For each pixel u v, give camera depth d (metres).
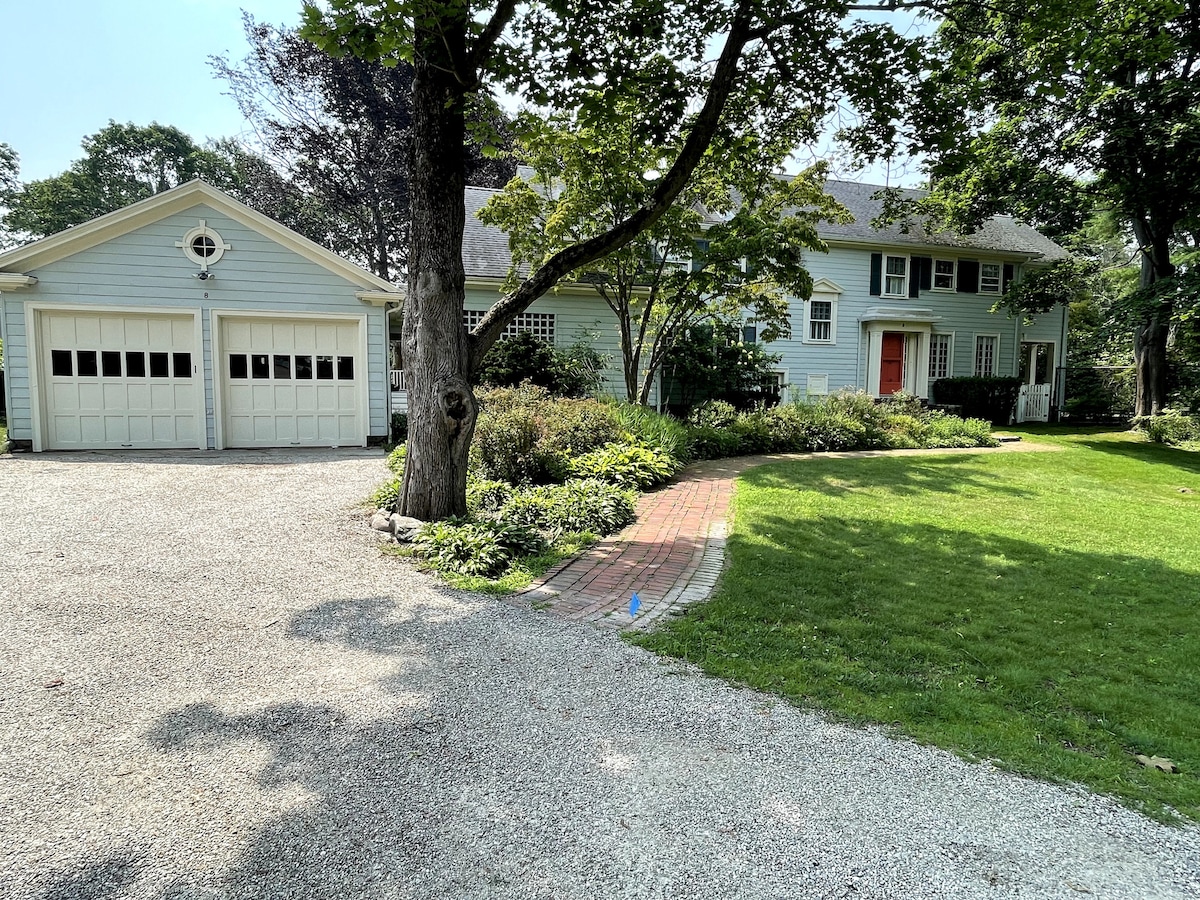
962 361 20.47
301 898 1.80
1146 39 7.55
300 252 11.52
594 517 6.25
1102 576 5.20
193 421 11.29
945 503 8.00
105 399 10.87
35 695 2.91
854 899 1.84
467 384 5.82
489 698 2.97
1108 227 21.30
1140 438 15.92
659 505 7.47
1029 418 20.97
